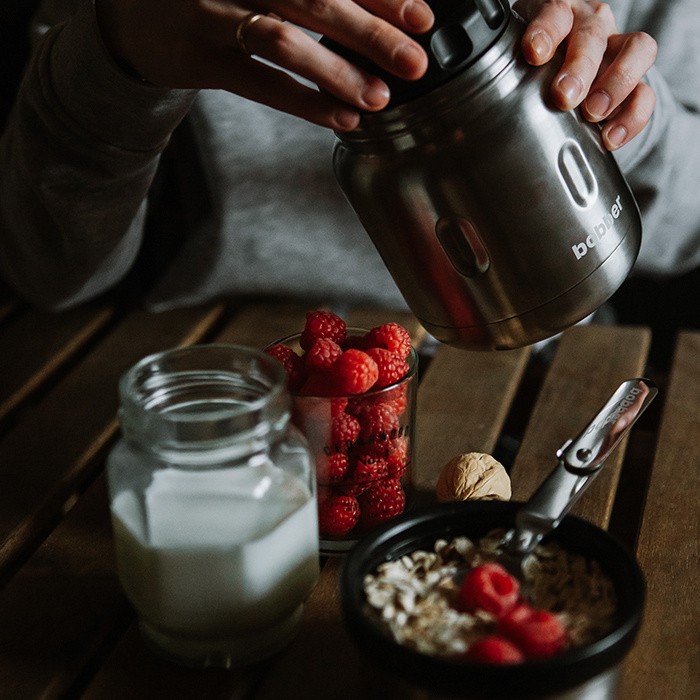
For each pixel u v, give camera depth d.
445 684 0.37
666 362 1.33
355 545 0.45
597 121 0.55
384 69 0.45
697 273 1.27
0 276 1.17
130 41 0.57
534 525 0.46
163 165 1.14
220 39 0.49
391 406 0.53
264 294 1.08
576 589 0.44
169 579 0.44
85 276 0.93
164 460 0.43
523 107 0.49
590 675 0.37
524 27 0.52
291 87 0.49
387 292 1.09
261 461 0.45
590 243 0.53
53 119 0.70
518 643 0.39
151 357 0.47
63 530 0.60
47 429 0.73
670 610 0.50
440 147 0.49
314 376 0.53
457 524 0.48
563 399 0.74
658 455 0.66
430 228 0.52
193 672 0.47
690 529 0.57
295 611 0.50
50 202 0.79
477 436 0.69
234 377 0.48
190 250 1.06
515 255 0.51
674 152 1.03
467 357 0.82
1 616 0.52
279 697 0.45
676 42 1.11
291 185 1.04
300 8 0.44
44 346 0.92
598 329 0.88
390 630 0.41
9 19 1.36
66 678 0.48
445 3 0.46
